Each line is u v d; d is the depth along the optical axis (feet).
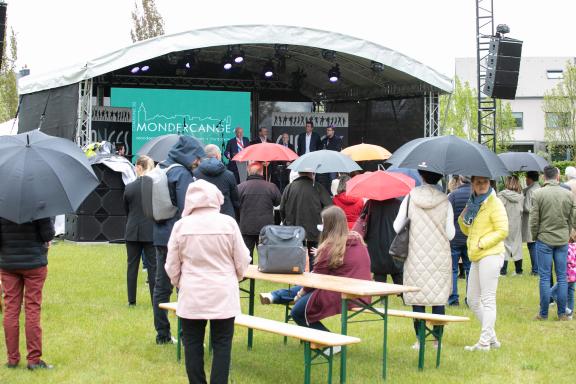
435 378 22.58
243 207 37.76
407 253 25.16
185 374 22.58
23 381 21.29
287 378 22.47
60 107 59.52
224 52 69.62
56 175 21.04
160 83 74.13
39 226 22.02
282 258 23.84
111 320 29.58
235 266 19.12
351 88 76.89
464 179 34.73
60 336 26.94
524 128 183.21
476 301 26.43
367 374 22.95
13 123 70.69
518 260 44.06
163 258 25.43
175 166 25.29
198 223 18.90
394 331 28.86
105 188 54.70
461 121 151.74
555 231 30.99
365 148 45.91
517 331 29.22
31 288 22.39
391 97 72.90
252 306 26.76
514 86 66.44
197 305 18.58
